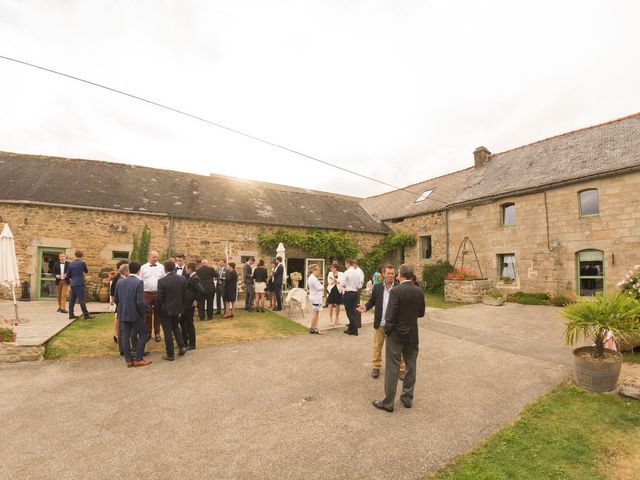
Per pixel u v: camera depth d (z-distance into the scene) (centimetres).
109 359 562
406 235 1792
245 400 420
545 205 1239
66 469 284
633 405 410
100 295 1179
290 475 281
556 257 1201
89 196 1257
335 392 447
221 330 767
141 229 1275
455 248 1572
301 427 357
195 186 1616
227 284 909
